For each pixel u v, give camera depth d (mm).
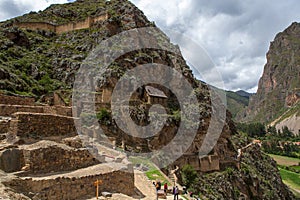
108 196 17781
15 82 53188
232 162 67625
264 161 94750
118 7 85375
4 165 15695
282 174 138875
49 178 15883
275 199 76125
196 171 53594
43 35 81000
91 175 17922
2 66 55969
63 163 18516
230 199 56500
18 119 18719
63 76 63812
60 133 21406
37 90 56000
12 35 71812
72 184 16781
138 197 20984
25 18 94438
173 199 27172
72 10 102062
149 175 35969
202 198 45719
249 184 68438
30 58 67438
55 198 15883
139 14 84312
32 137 19141
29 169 16438
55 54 70750
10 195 12523
